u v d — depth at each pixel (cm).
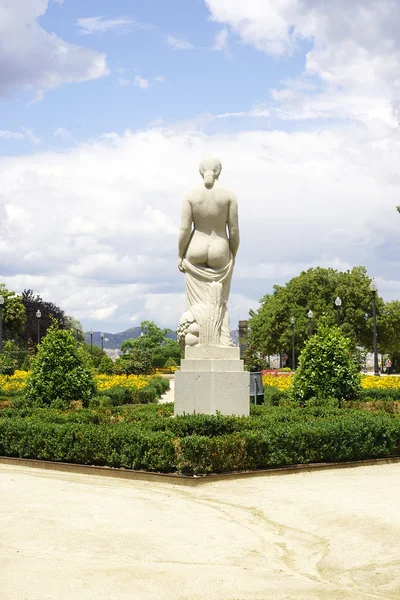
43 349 1942
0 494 955
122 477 1137
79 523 790
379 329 5853
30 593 568
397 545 721
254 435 1162
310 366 1931
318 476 1147
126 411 1595
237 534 795
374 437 1316
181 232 1470
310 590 607
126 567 638
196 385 1391
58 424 1310
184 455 1094
